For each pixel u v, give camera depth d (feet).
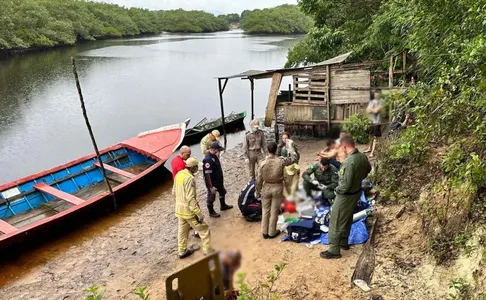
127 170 34.09
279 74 38.86
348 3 49.88
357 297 12.94
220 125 50.62
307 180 19.61
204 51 162.91
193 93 80.53
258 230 19.72
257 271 15.19
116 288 17.39
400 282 13.15
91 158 32.40
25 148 48.42
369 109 27.37
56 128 56.70
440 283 12.28
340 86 36.06
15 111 66.28
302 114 38.27
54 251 21.61
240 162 35.70
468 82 11.78
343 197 14.70
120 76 100.94
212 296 9.68
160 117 62.13
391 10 32.07
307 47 63.10
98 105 70.18
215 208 24.41
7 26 151.94
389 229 16.46
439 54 15.01
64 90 82.89
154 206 27.61
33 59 132.46
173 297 9.15
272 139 42.52
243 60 130.72
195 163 17.65
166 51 163.43
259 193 18.04
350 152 14.46
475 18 12.42
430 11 15.43
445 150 16.78
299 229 17.37
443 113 12.08
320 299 13.20
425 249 14.12
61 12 201.98
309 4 57.67
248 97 76.48
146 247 21.22
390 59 34.14
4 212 25.54
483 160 11.78
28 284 18.63
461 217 13.16
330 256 15.44
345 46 51.19
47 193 27.02
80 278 18.72
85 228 24.27
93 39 224.74
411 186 17.74
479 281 11.03
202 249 19.07
